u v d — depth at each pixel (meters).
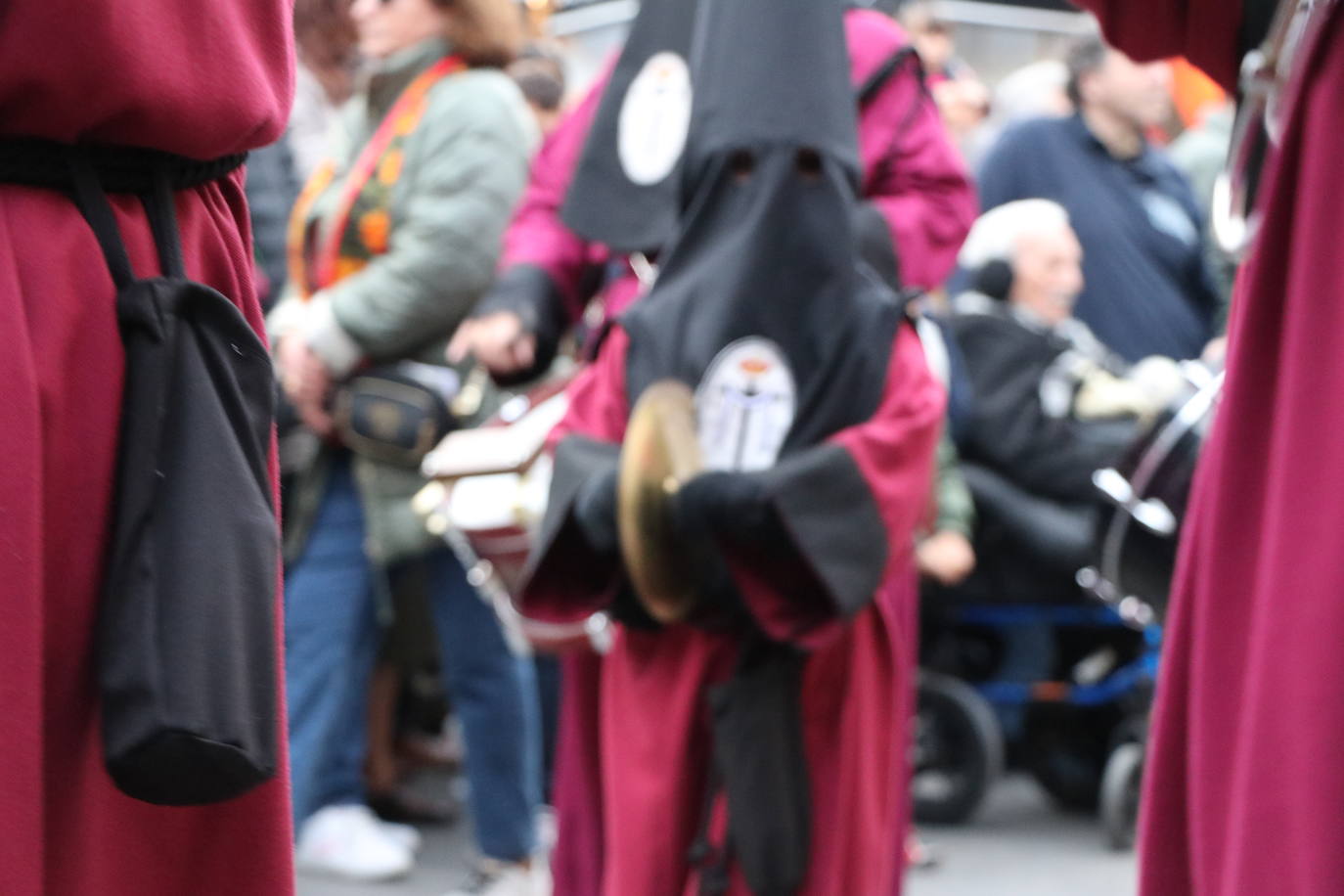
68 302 4.54
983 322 14.51
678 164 8.40
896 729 8.02
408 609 13.24
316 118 15.11
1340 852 4.82
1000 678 14.70
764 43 7.85
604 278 9.65
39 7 4.39
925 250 8.66
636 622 7.85
